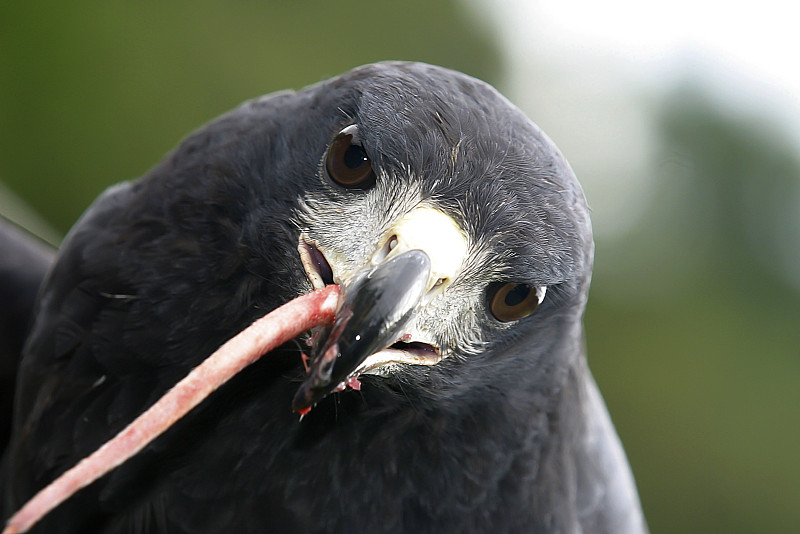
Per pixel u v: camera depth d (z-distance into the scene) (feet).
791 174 8.40
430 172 4.41
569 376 4.52
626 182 8.18
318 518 4.49
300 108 4.46
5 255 4.78
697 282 8.30
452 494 4.50
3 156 7.20
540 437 4.50
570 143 8.15
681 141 8.34
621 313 8.17
